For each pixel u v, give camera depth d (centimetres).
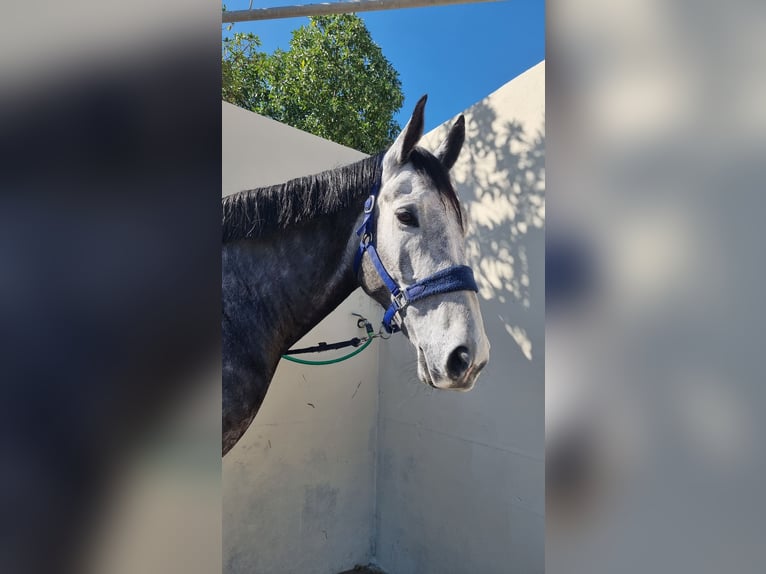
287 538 277
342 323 300
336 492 298
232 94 716
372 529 315
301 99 704
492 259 237
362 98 709
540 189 214
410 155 179
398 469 297
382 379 315
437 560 264
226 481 256
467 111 253
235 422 173
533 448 214
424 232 172
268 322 181
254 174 268
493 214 236
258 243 180
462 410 253
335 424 298
